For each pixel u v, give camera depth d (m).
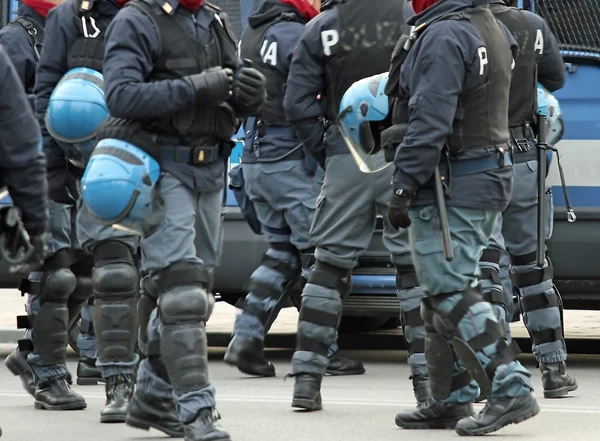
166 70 16.33
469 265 17.42
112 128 16.34
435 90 16.69
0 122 13.51
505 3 23.16
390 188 20.27
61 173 20.59
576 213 26.70
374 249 27.11
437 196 17.03
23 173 13.65
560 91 27.02
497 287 20.34
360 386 25.00
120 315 19.77
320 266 20.91
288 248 26.42
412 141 16.78
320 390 23.50
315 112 20.97
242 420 20.11
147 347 17.52
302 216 25.62
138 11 16.31
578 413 20.78
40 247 13.93
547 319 23.05
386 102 18.50
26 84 21.98
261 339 26.45
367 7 20.55
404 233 20.27
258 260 28.14
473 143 17.16
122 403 19.88
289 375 21.16
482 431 17.95
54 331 21.23
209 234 16.88
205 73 16.06
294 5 25.48
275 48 25.31
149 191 16.08
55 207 20.91
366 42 20.41
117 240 19.75
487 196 17.25
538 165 20.97
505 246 23.06
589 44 26.98
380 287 27.11
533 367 28.39
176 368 16.05
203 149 16.36
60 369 21.44
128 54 16.11
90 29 20.03
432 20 17.09
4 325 37.41
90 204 16.08
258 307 26.38
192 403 16.02
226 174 17.19
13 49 21.73
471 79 16.97
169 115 16.08
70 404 21.28
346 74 20.47
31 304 21.36
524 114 22.08
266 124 25.75
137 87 15.92
